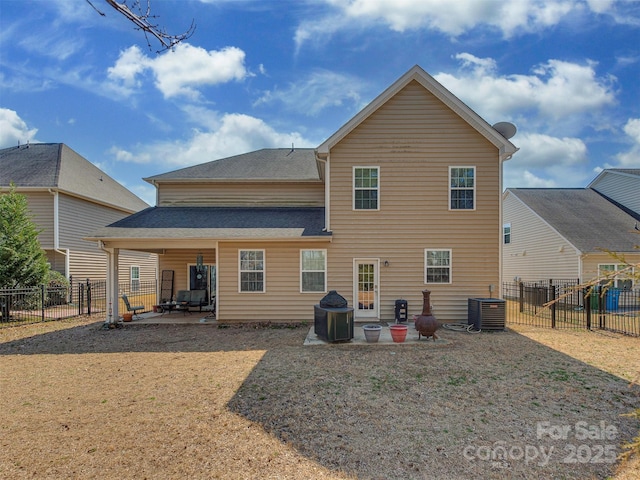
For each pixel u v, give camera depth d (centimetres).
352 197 1175
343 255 1175
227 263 1183
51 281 1581
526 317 1368
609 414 497
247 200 1473
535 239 1964
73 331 1119
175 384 621
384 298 1170
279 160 1630
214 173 1488
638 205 1950
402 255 1170
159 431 445
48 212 1722
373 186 1177
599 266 1620
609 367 711
